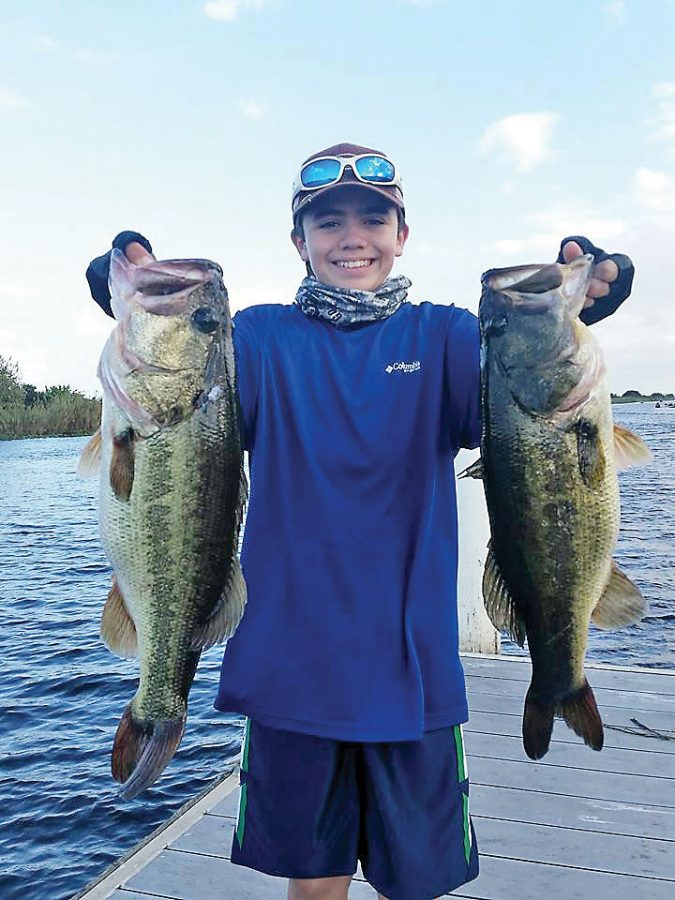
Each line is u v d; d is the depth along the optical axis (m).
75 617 12.57
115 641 2.38
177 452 2.29
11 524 25.81
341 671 2.18
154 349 2.26
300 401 2.35
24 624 12.10
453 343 2.44
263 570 2.29
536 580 2.36
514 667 5.49
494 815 3.52
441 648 2.26
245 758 2.27
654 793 3.70
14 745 7.36
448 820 2.22
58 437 87.75
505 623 2.43
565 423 2.32
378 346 2.41
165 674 2.31
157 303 2.26
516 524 2.36
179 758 7.20
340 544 2.23
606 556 2.38
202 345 2.29
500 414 2.33
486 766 4.00
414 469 2.31
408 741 2.17
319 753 2.18
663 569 15.48
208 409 2.29
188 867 3.14
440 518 2.33
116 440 2.26
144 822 5.99
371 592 2.21
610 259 2.31
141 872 3.11
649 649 10.71
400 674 2.19
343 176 2.50
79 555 19.33
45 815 6.07
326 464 2.29
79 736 7.57
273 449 2.35
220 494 2.30
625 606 2.37
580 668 2.37
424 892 2.16
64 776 6.71
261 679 2.22
